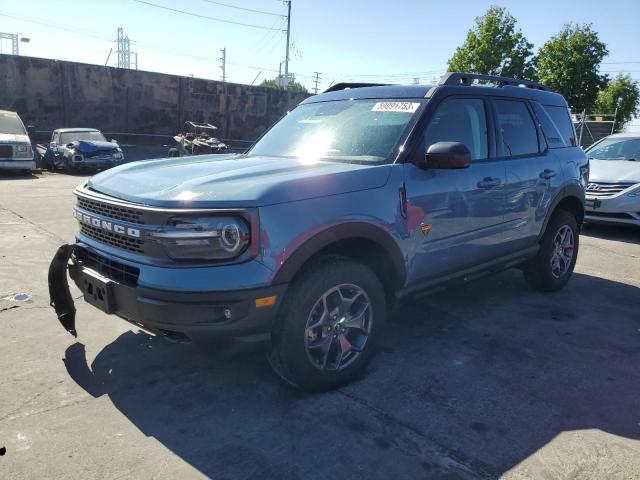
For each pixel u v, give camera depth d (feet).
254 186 9.85
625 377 12.06
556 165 16.78
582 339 14.20
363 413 10.28
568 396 11.13
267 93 102.32
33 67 78.74
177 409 10.28
